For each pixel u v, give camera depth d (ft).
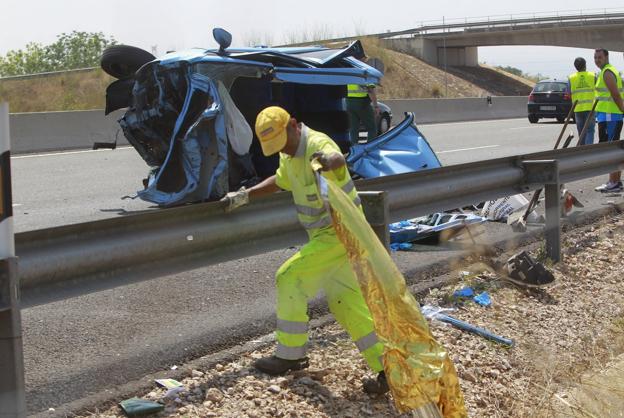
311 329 18.11
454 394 12.71
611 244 27.73
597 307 21.34
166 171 30.48
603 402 14.76
